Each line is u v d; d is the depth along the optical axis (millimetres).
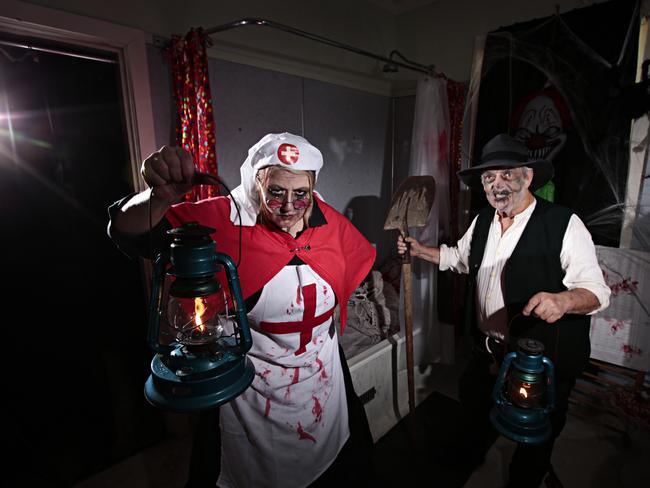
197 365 711
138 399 1940
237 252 1018
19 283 1520
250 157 1012
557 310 1187
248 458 1135
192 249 660
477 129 2580
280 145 915
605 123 2074
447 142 2375
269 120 2281
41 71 1466
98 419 1825
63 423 1728
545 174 1581
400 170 3217
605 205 2121
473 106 2592
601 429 2057
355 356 2088
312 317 1099
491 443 1992
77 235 1639
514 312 1491
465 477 1773
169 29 1770
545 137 2293
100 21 1525
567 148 2219
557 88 2221
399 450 1952
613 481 1720
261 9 2133
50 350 1643
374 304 2453
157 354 767
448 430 2084
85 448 1802
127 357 1879
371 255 1341
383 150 3168
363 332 2291
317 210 1190
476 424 1718
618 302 2131
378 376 2164
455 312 2527
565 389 1435
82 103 1581
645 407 1732
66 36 1471
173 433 2047
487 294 1602
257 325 1083
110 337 1808
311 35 1743
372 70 2926
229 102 2070
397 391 2305
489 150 1535
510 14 2443
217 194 1716
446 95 2348
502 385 1218
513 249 1514
